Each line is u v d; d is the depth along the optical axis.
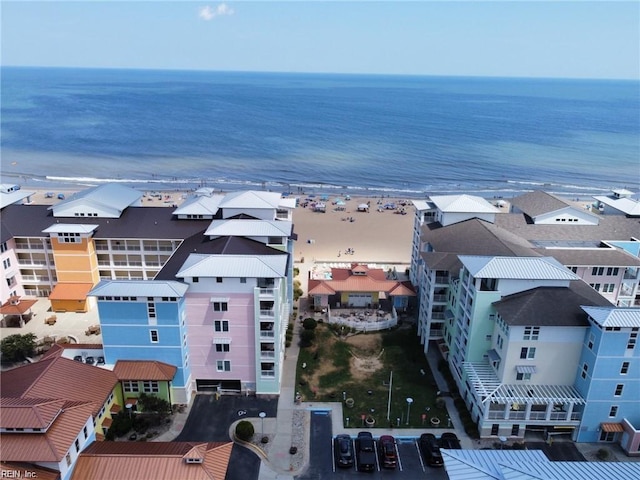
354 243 123.06
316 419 59.34
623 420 55.16
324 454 54.03
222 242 68.62
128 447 46.66
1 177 181.88
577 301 56.41
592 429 55.66
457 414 60.62
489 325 59.69
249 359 62.06
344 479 50.66
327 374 68.00
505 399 54.38
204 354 61.69
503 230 82.50
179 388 60.06
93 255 84.19
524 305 55.53
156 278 62.03
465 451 41.34
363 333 78.75
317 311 85.06
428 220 90.44
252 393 63.59
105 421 54.16
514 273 58.12
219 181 183.88
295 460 53.03
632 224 91.62
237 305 59.31
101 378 54.97
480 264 59.88
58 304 83.06
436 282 70.75
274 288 58.50
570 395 55.47
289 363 70.12
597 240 86.56
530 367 55.91
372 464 51.44
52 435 41.84
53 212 86.75
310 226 135.25
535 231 88.06
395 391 64.69
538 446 55.44
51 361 52.97
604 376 53.22
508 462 39.69
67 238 81.56
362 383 66.25
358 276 87.56
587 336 54.47
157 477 43.00
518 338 54.94
